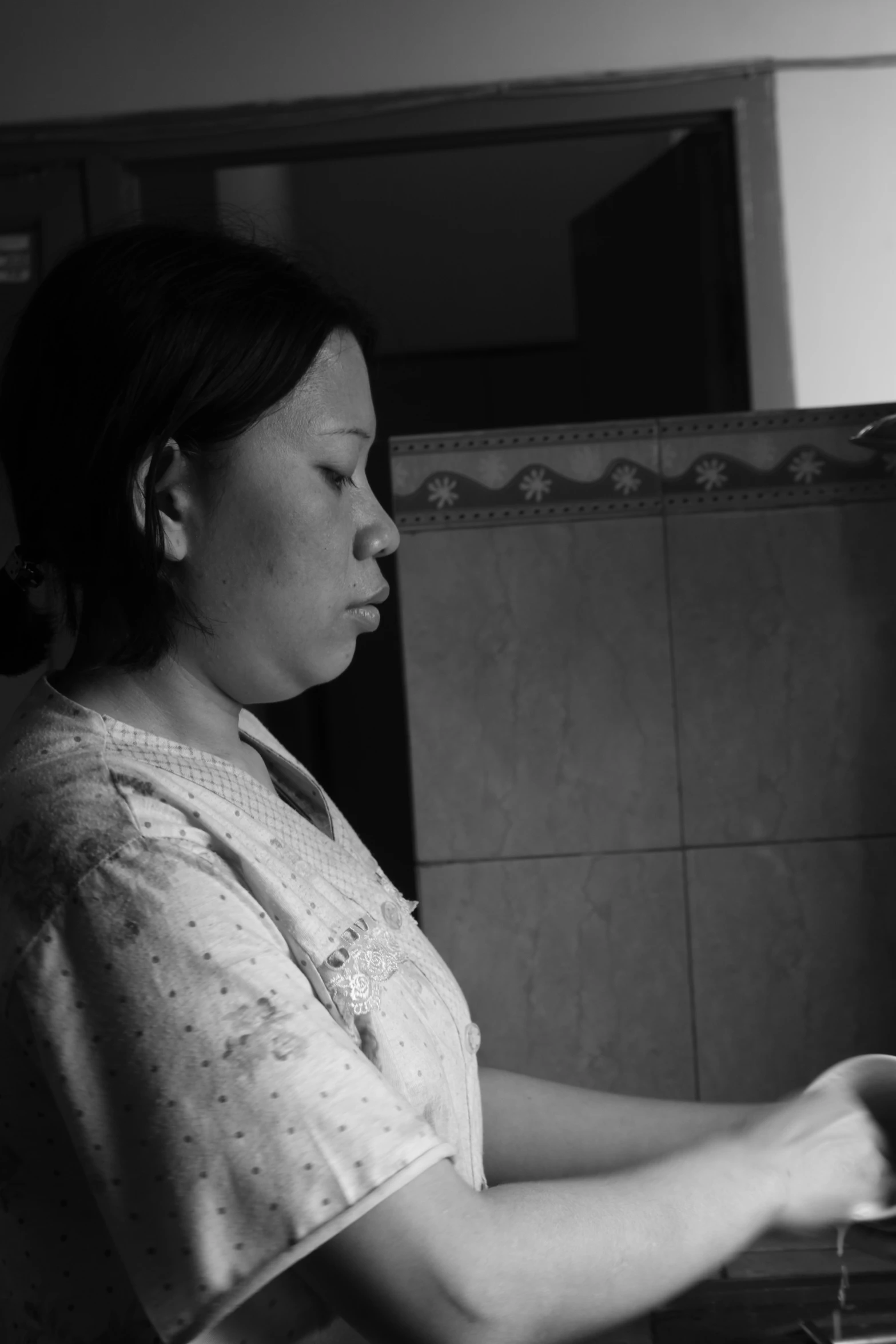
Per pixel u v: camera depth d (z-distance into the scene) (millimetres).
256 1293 678
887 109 2568
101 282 730
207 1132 613
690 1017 1553
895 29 2561
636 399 3137
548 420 4793
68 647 2395
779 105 2564
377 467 3410
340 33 2559
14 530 809
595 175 4598
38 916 647
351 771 4344
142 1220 622
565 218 4641
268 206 4156
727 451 1532
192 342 713
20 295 2625
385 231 4645
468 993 1553
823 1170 746
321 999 718
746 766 1547
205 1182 612
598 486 1533
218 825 710
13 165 2588
